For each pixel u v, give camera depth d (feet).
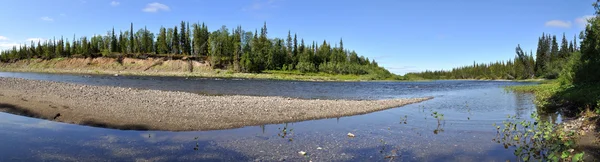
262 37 424.87
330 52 511.40
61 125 45.44
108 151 33.19
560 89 95.40
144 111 56.08
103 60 401.49
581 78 97.09
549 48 406.21
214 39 393.91
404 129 47.83
